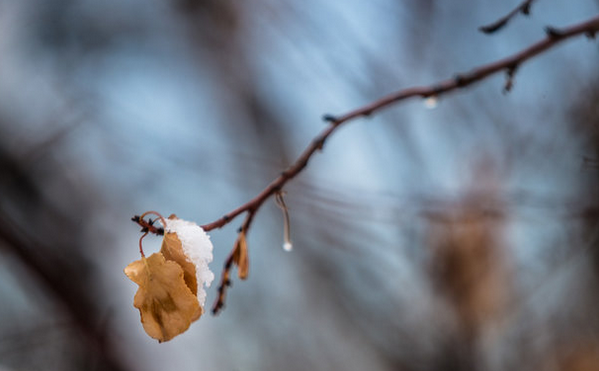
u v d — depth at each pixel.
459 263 1.67
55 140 1.71
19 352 1.44
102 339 1.47
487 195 1.39
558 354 1.73
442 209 1.40
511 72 0.75
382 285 2.06
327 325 2.19
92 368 1.47
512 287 1.67
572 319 1.74
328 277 2.19
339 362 2.12
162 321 0.66
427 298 1.82
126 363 1.52
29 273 1.40
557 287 1.72
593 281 1.68
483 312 1.71
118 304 1.64
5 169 1.64
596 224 1.50
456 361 1.78
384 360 2.03
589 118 1.59
